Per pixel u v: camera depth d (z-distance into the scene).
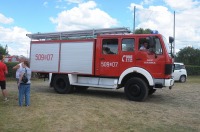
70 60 15.05
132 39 13.33
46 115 9.84
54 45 15.64
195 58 63.34
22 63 11.30
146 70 12.95
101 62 14.05
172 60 13.09
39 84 20.84
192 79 33.97
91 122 9.10
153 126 8.92
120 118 9.76
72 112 10.39
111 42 13.84
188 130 8.62
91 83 14.64
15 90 16.25
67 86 15.20
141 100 13.21
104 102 12.73
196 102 13.96
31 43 16.50
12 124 8.62
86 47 14.53
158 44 12.84
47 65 15.86
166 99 14.58
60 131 8.07
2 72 12.11
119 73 13.58
